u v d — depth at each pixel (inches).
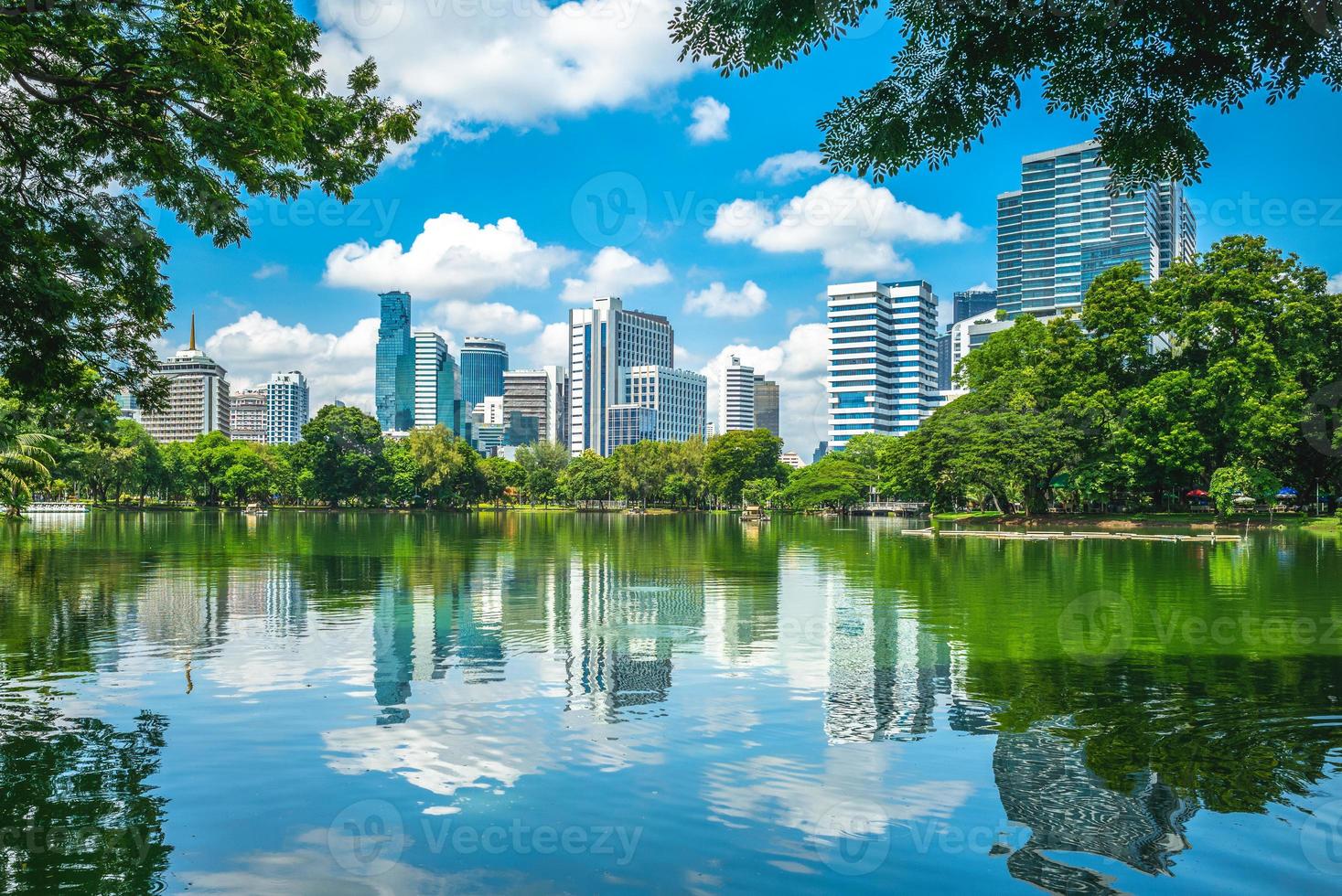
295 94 438.3
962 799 299.7
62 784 312.2
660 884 235.9
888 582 1018.1
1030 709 421.1
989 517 2682.1
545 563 1295.5
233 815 283.6
